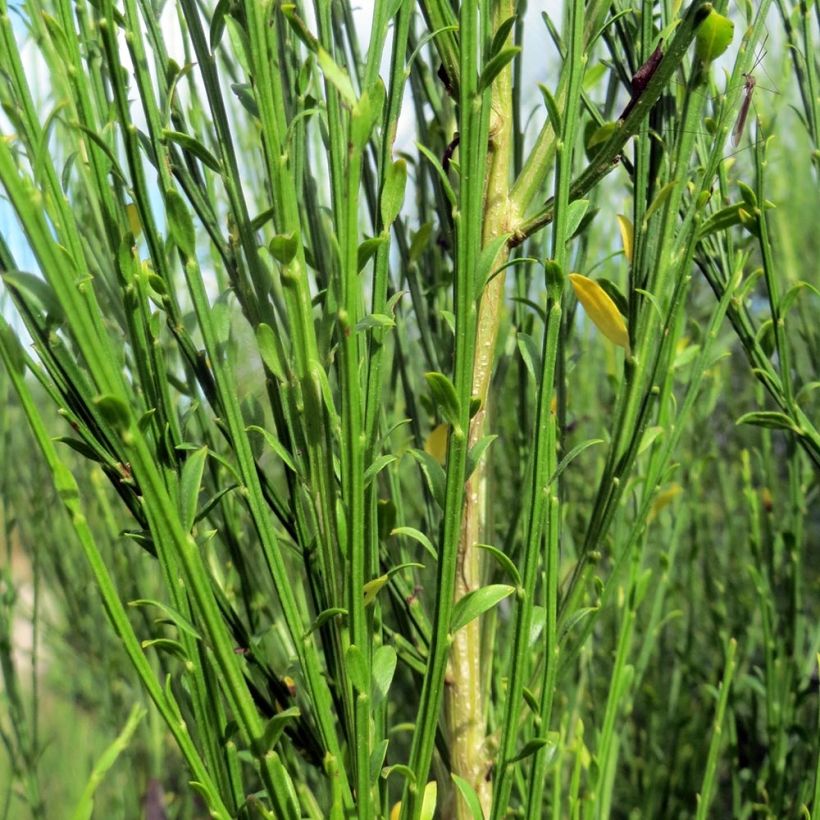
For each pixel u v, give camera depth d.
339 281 0.10
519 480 0.20
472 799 0.13
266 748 0.11
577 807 0.16
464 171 0.10
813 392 0.27
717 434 0.36
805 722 0.28
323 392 0.12
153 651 0.29
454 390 0.11
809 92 0.17
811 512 0.34
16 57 0.11
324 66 0.09
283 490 0.26
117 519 0.29
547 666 0.13
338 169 0.11
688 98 0.13
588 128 0.16
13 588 0.27
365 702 0.11
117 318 0.16
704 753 0.27
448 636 0.12
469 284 0.11
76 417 0.12
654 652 0.31
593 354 0.29
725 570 0.30
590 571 0.15
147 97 0.12
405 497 0.27
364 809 0.12
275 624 0.17
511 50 0.10
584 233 0.17
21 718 0.26
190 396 0.15
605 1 0.14
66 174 0.12
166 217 0.12
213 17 0.12
